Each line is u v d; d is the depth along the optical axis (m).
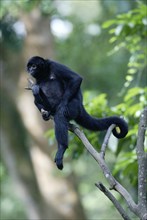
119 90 31.56
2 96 30.89
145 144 13.21
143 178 8.37
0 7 25.36
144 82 20.56
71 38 34.34
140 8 14.37
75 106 10.75
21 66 29.52
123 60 32.06
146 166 8.65
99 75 33.19
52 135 14.59
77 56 34.25
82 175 37.16
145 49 15.05
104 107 14.28
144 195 8.18
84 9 33.16
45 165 29.41
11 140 32.03
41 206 31.25
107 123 11.09
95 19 32.97
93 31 32.69
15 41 26.55
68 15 33.41
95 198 38.66
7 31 26.06
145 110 9.05
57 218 29.61
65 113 10.45
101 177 36.59
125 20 14.43
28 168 32.09
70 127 9.49
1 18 26.00
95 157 8.64
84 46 34.00
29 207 31.84
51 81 11.30
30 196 31.80
